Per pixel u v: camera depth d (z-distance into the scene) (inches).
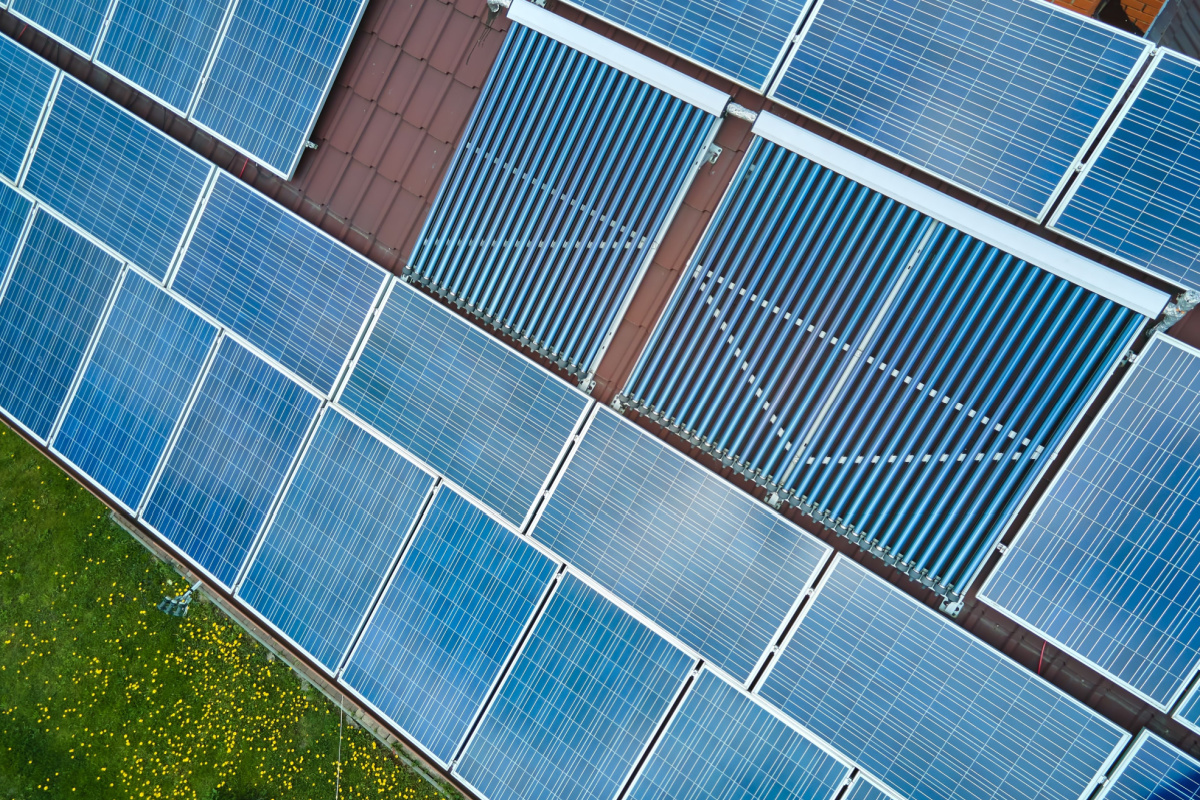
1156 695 348.2
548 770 429.7
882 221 374.6
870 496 388.2
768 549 395.2
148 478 497.4
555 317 427.5
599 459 416.5
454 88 443.5
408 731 451.5
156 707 615.2
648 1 405.4
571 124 418.3
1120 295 341.4
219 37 466.6
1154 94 343.3
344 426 455.8
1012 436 365.1
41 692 627.8
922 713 381.7
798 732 398.9
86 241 507.8
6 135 524.4
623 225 413.4
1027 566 362.6
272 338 468.8
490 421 432.1
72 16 501.0
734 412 406.9
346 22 442.6
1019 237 353.4
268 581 474.0
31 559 645.9
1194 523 338.0
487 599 436.1
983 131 362.9
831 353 385.7
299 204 470.6
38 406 523.5
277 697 607.8
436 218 439.2
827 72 381.4
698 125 398.3
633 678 417.4
